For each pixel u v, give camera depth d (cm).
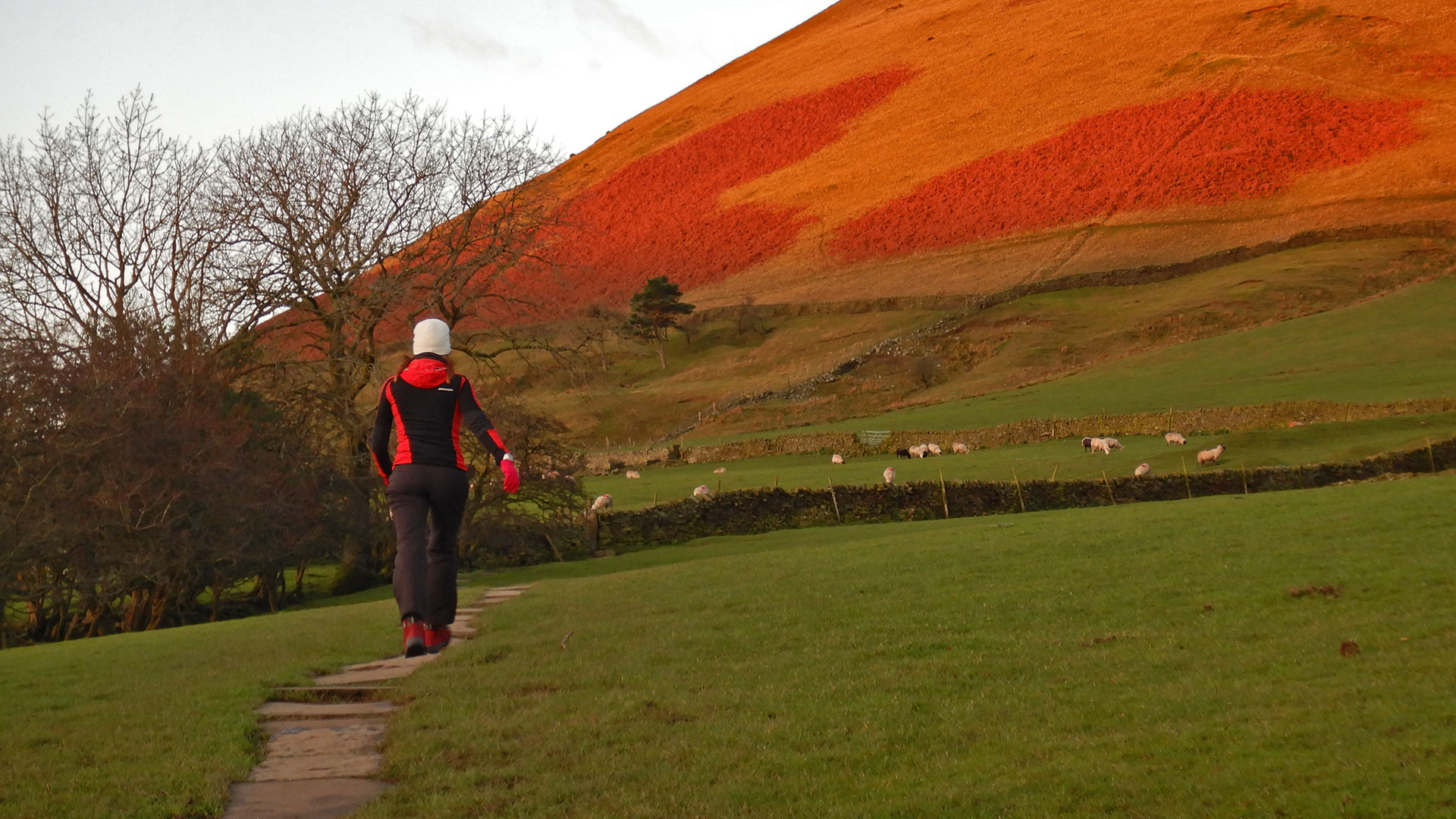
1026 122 13325
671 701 899
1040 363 7531
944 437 5534
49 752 773
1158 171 11000
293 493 2934
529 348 3850
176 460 2630
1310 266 8294
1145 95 12794
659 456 6050
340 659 1121
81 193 3322
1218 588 1305
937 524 3278
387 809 636
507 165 3512
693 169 16000
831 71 18312
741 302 10562
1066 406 6044
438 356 675
